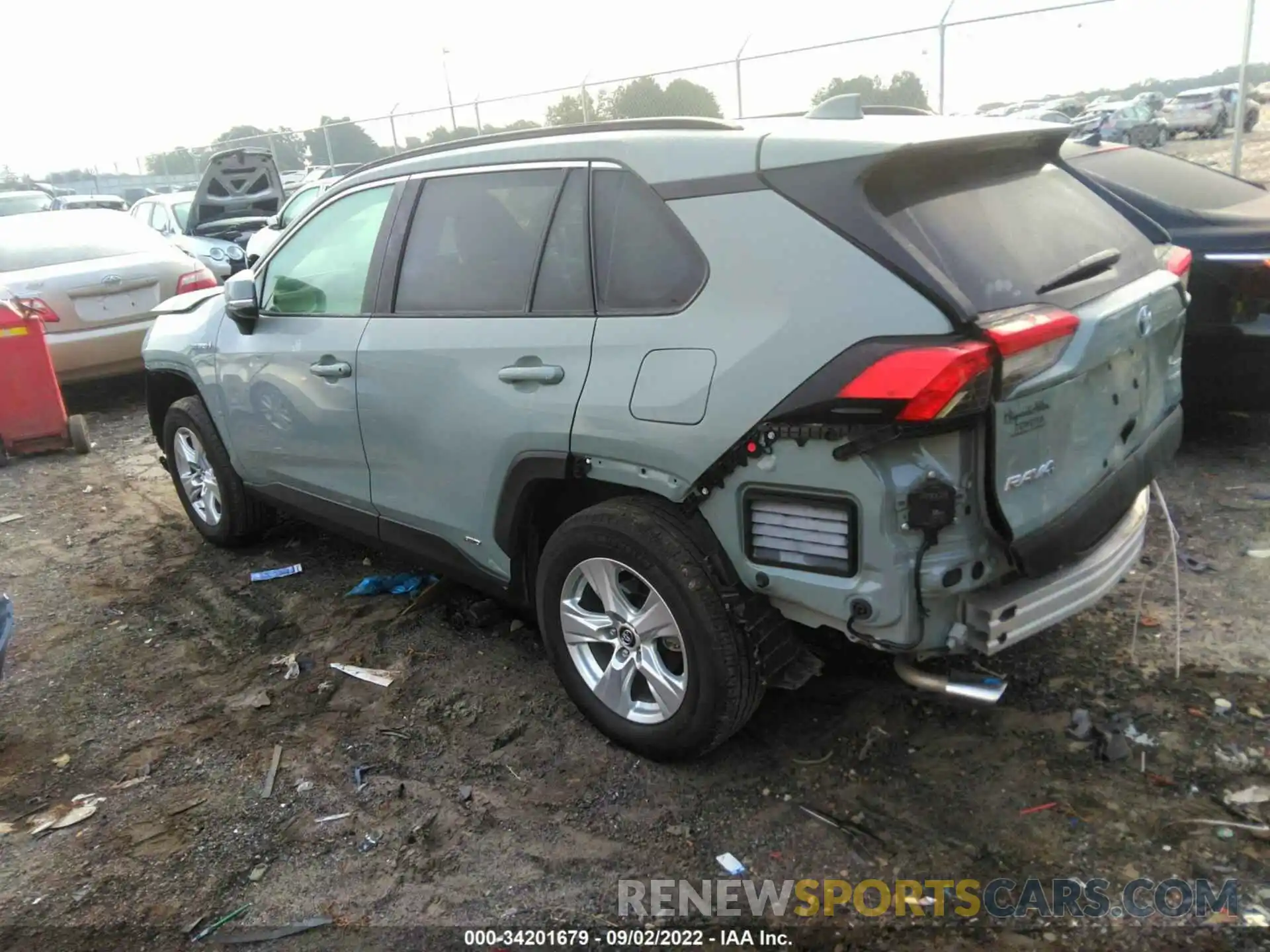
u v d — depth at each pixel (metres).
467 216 3.35
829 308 2.37
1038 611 2.50
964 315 2.22
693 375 2.61
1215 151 13.20
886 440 2.26
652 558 2.74
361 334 3.64
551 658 3.22
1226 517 4.40
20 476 6.73
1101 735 2.97
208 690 3.68
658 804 2.85
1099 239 2.87
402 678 3.66
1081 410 2.55
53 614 4.44
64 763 3.26
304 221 4.06
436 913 2.51
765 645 2.69
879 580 2.38
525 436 3.04
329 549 4.98
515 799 2.92
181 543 5.27
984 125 2.76
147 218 15.49
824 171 2.46
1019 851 2.57
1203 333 4.70
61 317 7.91
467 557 3.52
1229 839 2.54
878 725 3.13
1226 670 3.27
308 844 2.79
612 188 2.91
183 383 5.01
